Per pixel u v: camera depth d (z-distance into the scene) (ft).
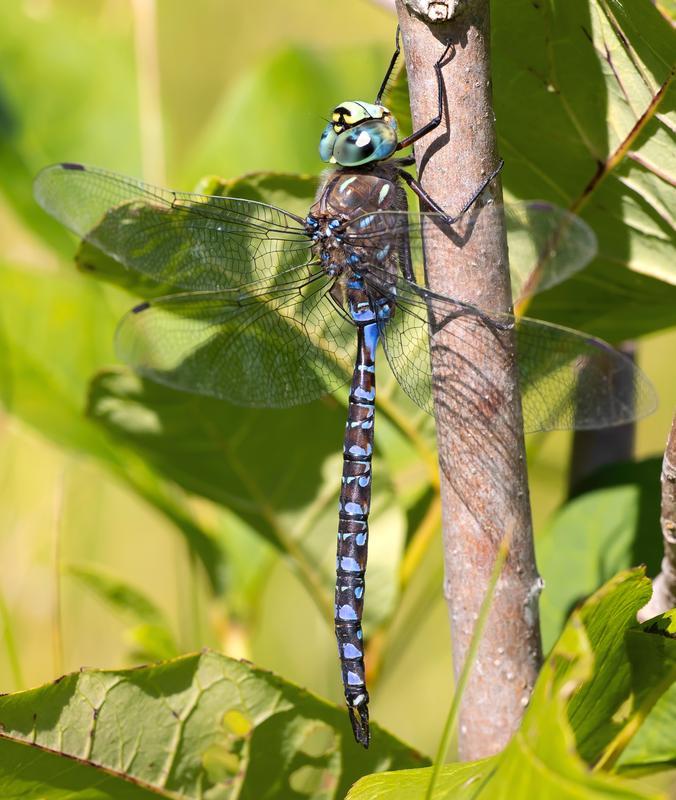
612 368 2.82
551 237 2.77
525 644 2.76
